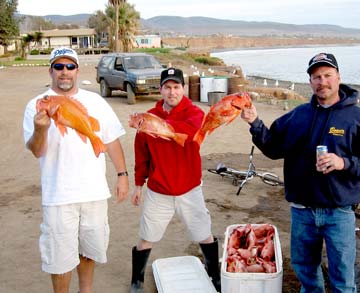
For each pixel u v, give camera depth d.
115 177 8.70
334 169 3.41
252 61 85.94
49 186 3.81
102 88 20.45
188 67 45.66
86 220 3.90
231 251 4.10
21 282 4.91
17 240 5.93
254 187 7.89
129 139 12.00
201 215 4.36
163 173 4.21
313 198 3.61
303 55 118.06
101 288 4.77
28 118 3.81
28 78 32.22
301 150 3.66
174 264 4.76
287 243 5.68
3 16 54.22
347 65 62.38
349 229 3.61
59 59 3.82
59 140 3.77
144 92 17.98
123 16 61.38
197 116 4.09
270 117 15.11
